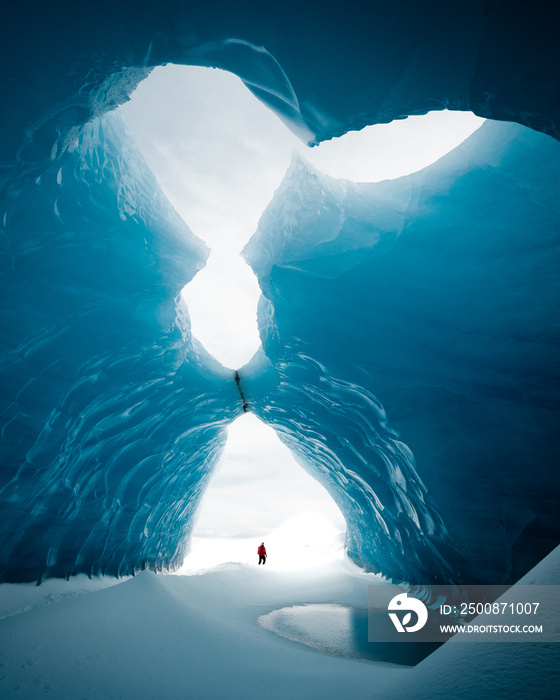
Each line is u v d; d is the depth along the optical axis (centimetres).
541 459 509
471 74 271
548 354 506
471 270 575
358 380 717
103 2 279
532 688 121
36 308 505
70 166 500
